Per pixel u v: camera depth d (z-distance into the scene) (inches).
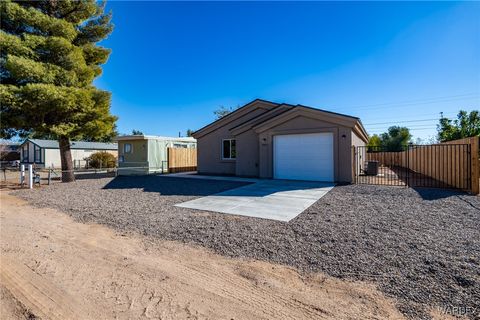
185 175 613.6
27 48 434.6
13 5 422.6
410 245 147.8
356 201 274.2
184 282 114.9
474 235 162.2
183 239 169.9
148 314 92.2
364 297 99.5
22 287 113.9
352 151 416.8
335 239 161.2
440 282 107.5
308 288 107.7
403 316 87.4
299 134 462.3
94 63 550.9
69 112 477.4
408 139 1360.7
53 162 1149.7
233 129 561.0
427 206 245.0
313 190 355.6
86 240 173.2
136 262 136.6
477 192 304.3
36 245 164.9
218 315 91.0
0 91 390.6
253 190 364.8
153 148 689.0
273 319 88.2
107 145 1411.2
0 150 1202.6
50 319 91.5
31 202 316.8
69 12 499.8
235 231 183.0
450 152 386.0
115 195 349.7
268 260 135.5
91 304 99.7
